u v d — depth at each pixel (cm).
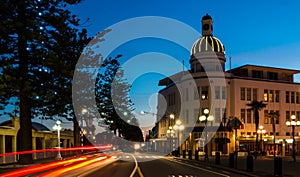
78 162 3372
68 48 2977
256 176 2211
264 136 7006
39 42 2627
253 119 7231
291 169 2806
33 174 2039
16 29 2409
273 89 7531
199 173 2467
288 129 7544
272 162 3931
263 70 7762
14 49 2606
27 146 2819
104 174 2328
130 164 3488
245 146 6969
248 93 7319
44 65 2600
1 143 3275
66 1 2880
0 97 2530
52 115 3391
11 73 2489
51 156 4444
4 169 2394
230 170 2706
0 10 2378
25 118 2845
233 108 7138
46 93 2784
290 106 7650
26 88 2473
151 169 2805
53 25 2773
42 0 2684
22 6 2528
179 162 3978
